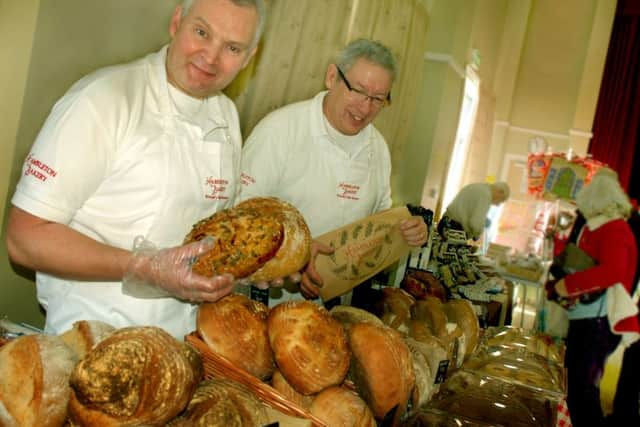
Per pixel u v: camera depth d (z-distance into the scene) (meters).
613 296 3.57
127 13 1.77
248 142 1.82
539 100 7.40
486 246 5.77
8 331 1.07
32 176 1.01
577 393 3.70
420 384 1.31
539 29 7.34
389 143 4.21
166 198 1.17
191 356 0.87
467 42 5.18
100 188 1.12
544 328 4.38
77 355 0.86
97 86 1.06
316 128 1.85
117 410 0.75
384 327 1.21
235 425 0.86
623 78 8.20
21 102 1.50
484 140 7.00
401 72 4.09
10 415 0.76
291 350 1.04
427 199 5.04
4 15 1.49
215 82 1.17
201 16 1.10
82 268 1.02
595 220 3.65
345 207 1.97
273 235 1.13
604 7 7.07
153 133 1.14
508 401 1.47
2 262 1.59
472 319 1.84
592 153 8.45
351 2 3.11
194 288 1.00
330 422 1.01
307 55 2.85
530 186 6.00
